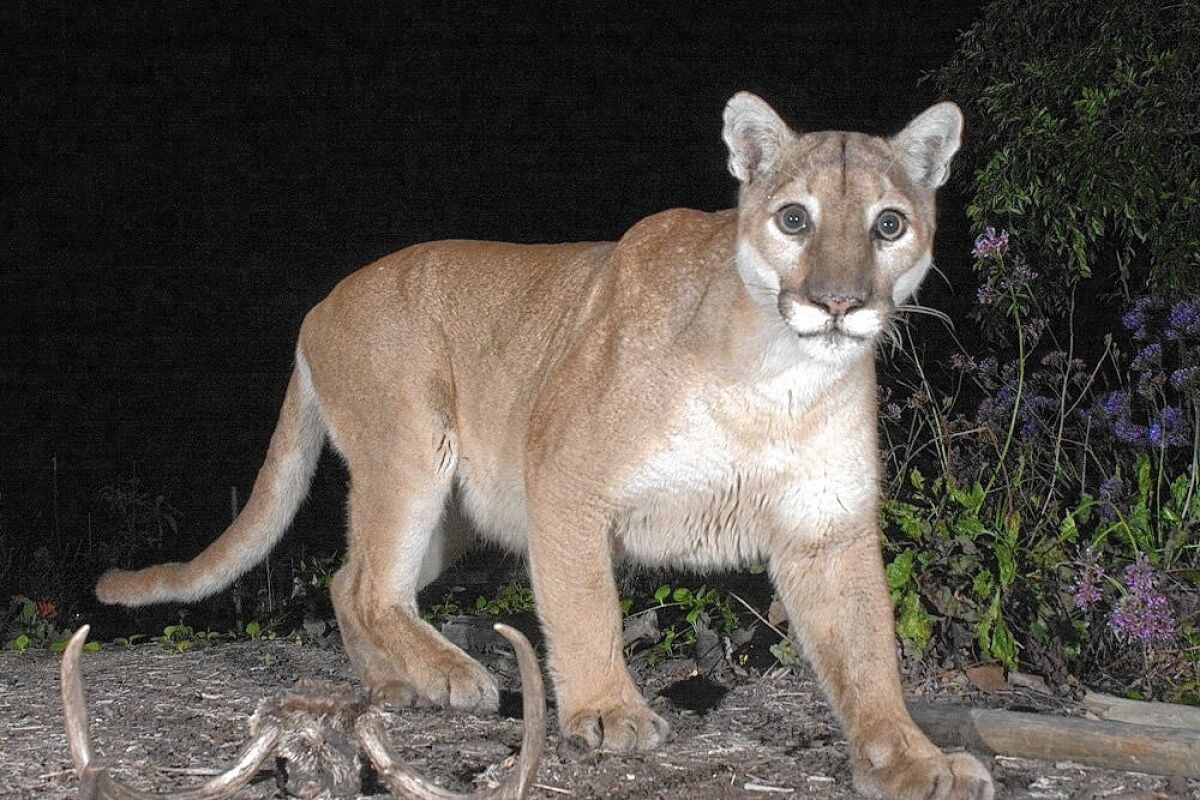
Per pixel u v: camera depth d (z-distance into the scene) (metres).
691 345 1.99
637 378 2.01
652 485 2.01
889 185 1.95
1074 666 2.29
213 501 4.73
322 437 2.52
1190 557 2.46
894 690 1.97
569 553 2.03
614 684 2.02
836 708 1.99
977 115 3.10
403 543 2.29
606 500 2.02
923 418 2.61
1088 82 2.93
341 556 3.47
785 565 2.03
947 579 2.32
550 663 2.04
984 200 2.93
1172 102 2.83
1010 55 3.04
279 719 1.80
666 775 1.95
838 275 1.90
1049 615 2.29
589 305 2.13
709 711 2.17
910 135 2.01
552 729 2.09
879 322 1.92
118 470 4.98
